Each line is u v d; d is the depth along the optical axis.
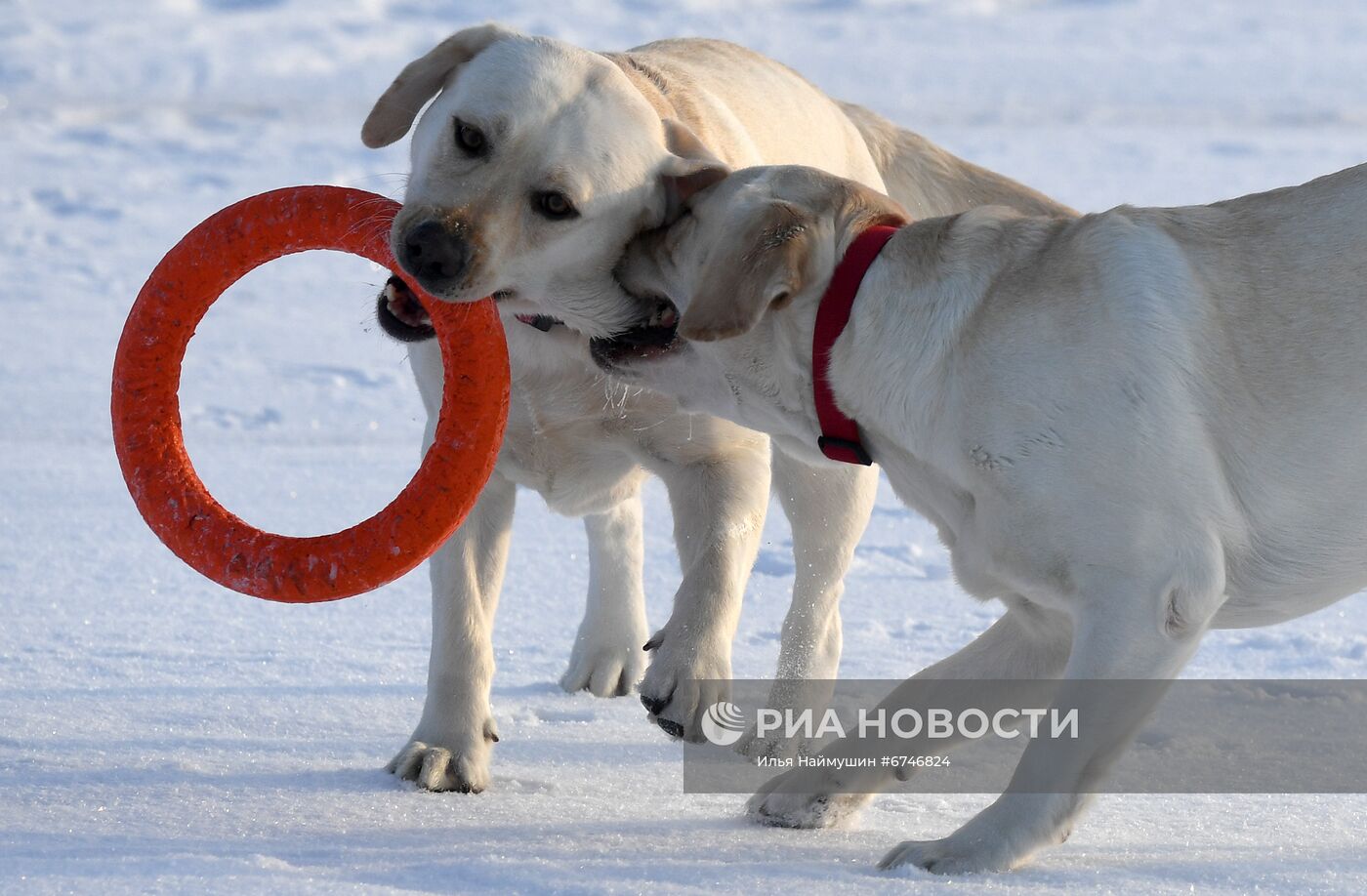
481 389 5.25
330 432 12.15
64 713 6.04
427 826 4.81
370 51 39.66
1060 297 4.56
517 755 5.89
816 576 6.38
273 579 5.28
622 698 6.90
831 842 4.77
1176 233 4.72
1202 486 4.45
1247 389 4.58
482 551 5.75
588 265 5.25
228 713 6.18
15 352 14.23
